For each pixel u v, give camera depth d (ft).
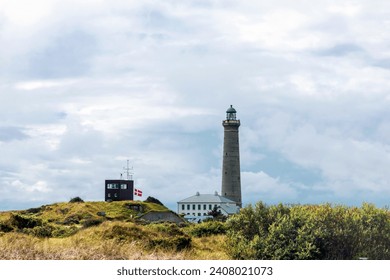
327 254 152.56
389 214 158.71
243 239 162.40
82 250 150.10
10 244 152.76
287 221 158.71
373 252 150.30
